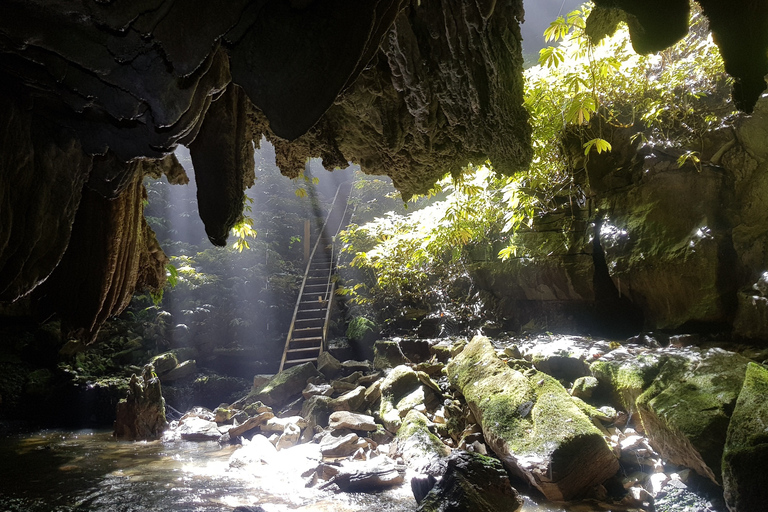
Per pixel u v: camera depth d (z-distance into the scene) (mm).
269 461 5578
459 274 8062
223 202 3188
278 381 7758
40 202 2717
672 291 5473
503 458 4613
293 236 14328
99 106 2412
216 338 9703
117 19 1900
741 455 3248
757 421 3369
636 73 5965
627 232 5832
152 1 1878
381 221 9430
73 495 4645
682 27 2033
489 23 2848
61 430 7422
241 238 6434
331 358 8422
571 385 5316
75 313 3564
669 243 5488
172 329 9352
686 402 3990
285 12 1929
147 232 4418
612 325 6402
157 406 7121
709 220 5316
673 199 5566
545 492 4098
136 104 2246
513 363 5555
